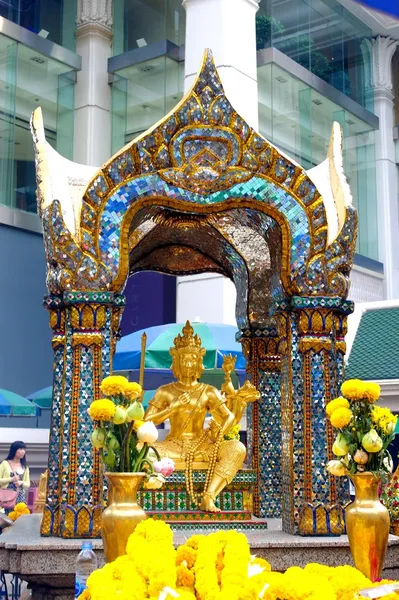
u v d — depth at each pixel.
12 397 16.30
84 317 6.98
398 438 11.52
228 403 7.77
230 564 3.37
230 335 11.74
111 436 5.34
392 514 8.38
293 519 6.99
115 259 7.08
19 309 19.25
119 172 7.13
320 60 20.86
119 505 5.27
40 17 19.89
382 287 22.55
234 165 7.33
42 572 6.27
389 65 23.78
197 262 9.29
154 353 11.30
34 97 19.33
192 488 7.32
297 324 7.31
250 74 16.41
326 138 20.50
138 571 3.47
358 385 5.57
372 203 22.78
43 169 7.58
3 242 18.95
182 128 7.28
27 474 13.73
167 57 19.67
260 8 19.06
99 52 20.34
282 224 7.32
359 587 3.46
